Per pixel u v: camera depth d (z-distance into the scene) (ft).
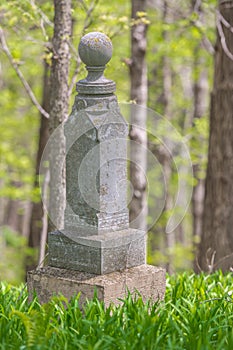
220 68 35.70
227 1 35.12
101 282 23.21
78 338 20.51
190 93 78.43
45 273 24.16
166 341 20.51
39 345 19.58
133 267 24.76
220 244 35.94
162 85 59.26
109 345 19.90
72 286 23.52
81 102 23.76
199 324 21.66
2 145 63.10
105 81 23.77
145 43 42.11
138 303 22.81
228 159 35.68
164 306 23.56
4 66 56.03
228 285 28.22
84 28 34.58
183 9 55.98
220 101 35.78
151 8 54.24
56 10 31.71
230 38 35.29
